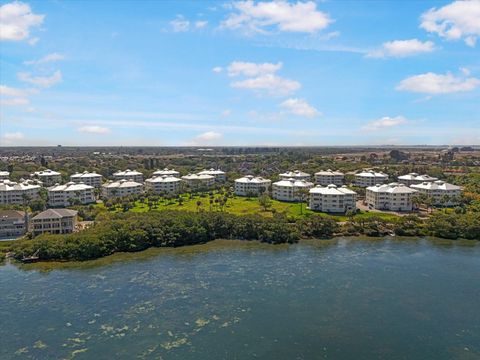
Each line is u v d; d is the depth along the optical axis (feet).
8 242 577.84
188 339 319.88
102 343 314.14
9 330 334.85
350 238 634.84
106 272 472.85
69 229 623.77
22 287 425.69
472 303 385.91
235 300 391.86
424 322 349.00
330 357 296.92
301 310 370.53
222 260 518.78
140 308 374.63
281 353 301.02
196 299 394.32
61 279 449.48
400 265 495.82
